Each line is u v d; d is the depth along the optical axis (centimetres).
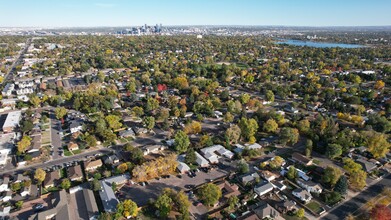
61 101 19650
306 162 12350
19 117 17050
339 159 13012
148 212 9344
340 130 15475
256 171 11975
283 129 14338
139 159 12238
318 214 9406
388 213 8762
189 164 12431
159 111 17762
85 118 17188
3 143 13762
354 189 10862
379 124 15788
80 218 8938
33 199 9750
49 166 12019
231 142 14475
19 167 11912
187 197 9462
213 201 9425
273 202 10000
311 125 16000
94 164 11844
